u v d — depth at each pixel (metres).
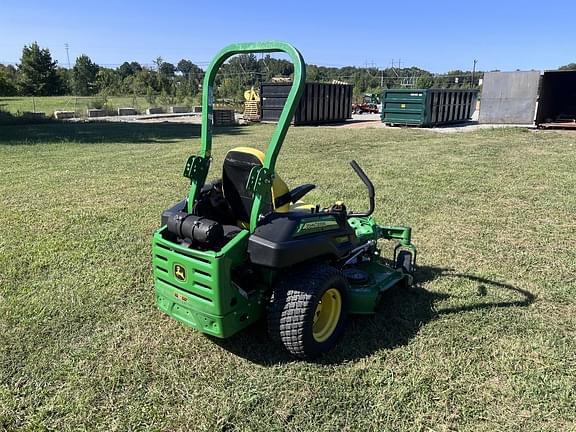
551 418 2.83
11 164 10.59
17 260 4.99
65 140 15.04
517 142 14.04
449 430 2.75
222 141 15.00
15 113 26.83
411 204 7.18
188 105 36.75
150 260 5.06
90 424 2.78
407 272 4.30
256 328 3.74
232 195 3.54
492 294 4.34
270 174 3.11
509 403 2.95
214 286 3.00
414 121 19.30
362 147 13.50
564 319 3.92
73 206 7.11
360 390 3.05
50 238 5.67
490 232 5.98
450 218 6.52
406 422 2.79
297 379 3.15
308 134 17.05
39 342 3.56
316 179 8.98
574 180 8.73
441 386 3.09
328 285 3.26
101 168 10.19
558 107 18.58
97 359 3.37
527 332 3.72
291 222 3.17
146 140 15.43
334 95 23.11
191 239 3.15
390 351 3.44
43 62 54.50
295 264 3.16
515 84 18.73
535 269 4.90
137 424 2.77
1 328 3.72
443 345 3.53
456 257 5.20
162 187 8.39
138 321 3.87
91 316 3.93
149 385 3.11
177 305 3.29
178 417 2.83
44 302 4.13
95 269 4.82
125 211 6.85
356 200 7.38
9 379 3.15
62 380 3.16
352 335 3.65
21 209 6.91
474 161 10.86
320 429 2.74
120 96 48.91
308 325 3.15
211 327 3.14
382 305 4.11
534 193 7.81
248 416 2.84
